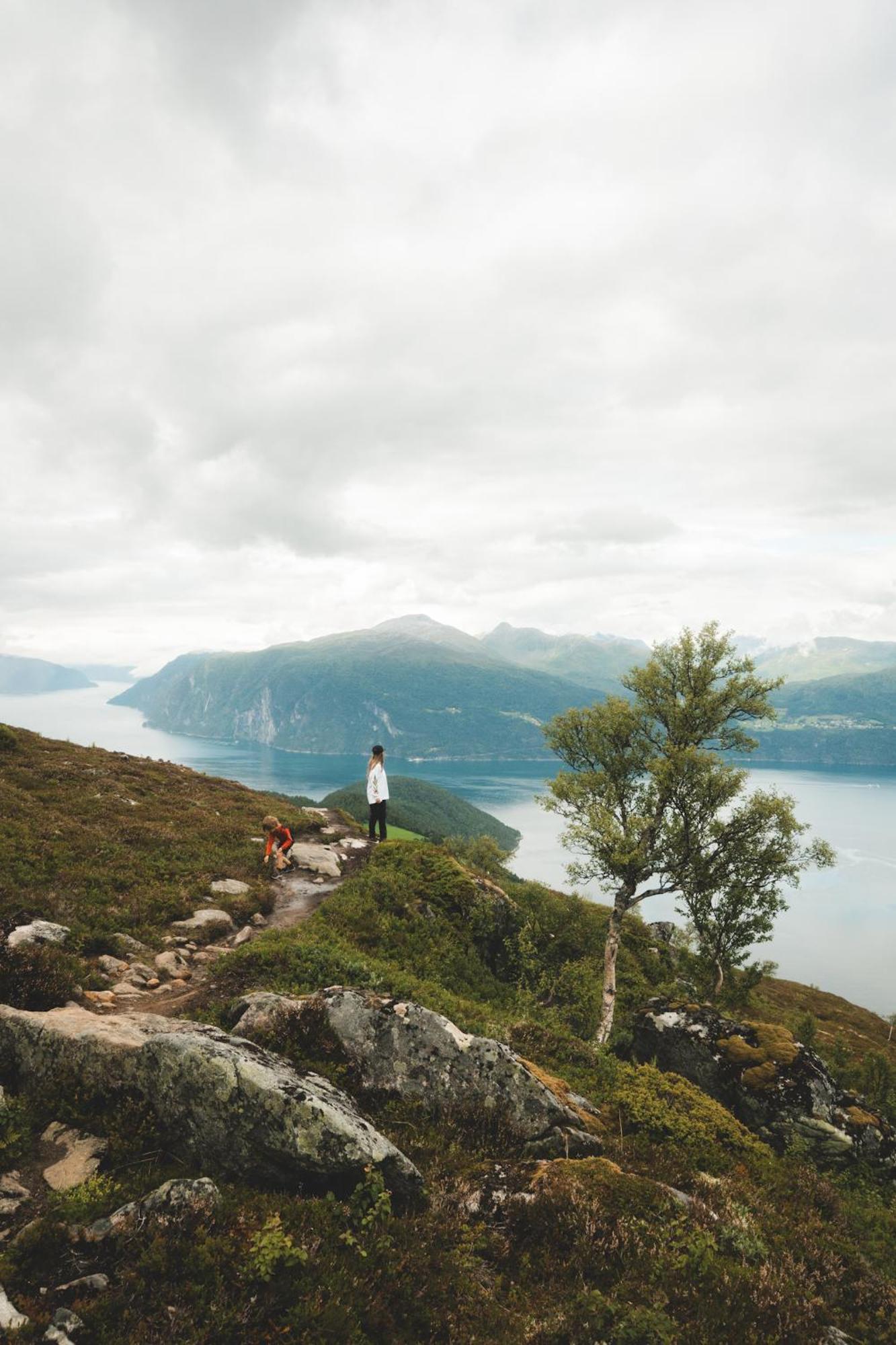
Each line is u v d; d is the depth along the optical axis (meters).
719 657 32.53
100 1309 5.46
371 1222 7.34
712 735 32.81
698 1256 8.63
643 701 33.78
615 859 31.17
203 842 25.61
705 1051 18.97
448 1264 7.40
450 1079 11.49
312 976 15.12
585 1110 13.28
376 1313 6.31
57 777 29.97
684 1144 13.38
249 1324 5.73
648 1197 9.80
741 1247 9.43
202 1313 5.70
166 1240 6.18
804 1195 13.02
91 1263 6.00
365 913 22.05
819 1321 8.45
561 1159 10.48
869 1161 16.27
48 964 11.91
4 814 22.75
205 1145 7.74
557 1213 8.94
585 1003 28.33
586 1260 8.26
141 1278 5.82
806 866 34.81
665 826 33.22
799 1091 17.25
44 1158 7.40
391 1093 11.16
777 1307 8.20
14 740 33.84
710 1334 7.43
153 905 18.44
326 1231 7.02
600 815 32.22
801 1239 10.63
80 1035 8.70
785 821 33.00
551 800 34.84
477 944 25.89
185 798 32.44
